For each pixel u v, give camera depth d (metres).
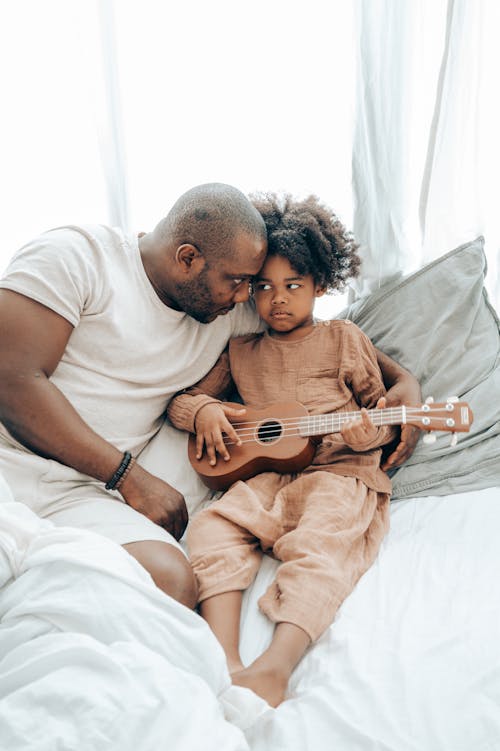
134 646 0.85
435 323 1.62
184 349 1.47
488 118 1.70
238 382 1.55
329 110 1.75
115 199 1.82
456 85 1.62
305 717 0.93
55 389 1.27
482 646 1.02
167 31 1.73
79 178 1.87
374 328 1.67
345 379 1.50
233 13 1.71
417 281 1.66
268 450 1.39
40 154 1.85
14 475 1.27
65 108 1.81
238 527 1.31
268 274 1.45
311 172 1.80
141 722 0.76
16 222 1.91
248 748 0.83
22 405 1.25
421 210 1.73
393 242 1.73
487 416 1.51
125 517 1.25
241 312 1.56
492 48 1.65
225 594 1.19
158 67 1.76
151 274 1.40
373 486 1.38
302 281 1.46
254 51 1.73
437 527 1.34
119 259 1.39
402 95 1.65
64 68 1.77
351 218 1.74
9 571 0.93
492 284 1.83
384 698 0.95
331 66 1.72
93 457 1.28
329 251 1.50
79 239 1.34
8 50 1.76
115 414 1.38
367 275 1.74
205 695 0.84
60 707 0.76
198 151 1.82
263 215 1.52
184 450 1.49
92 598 0.90
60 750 0.72
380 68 1.62
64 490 1.30
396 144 1.68
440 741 0.88
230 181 1.84
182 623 0.94
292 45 1.72
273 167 1.81
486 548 1.26
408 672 0.98
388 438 1.44
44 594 0.90
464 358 1.59
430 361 1.60
